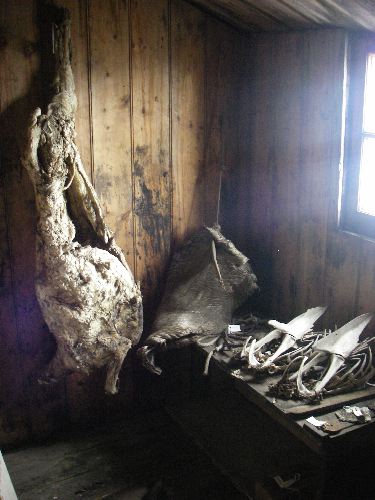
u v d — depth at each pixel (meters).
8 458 2.91
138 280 3.07
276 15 2.61
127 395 3.21
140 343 3.17
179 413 3.11
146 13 2.77
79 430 3.13
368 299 2.57
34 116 2.39
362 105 2.55
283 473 2.46
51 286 2.50
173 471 2.82
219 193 3.20
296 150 2.88
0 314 2.79
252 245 3.29
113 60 2.75
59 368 2.70
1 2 2.47
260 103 3.07
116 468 2.84
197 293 2.96
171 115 2.96
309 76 2.73
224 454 2.75
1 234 2.71
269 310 3.23
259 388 2.38
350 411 2.23
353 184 2.64
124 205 2.94
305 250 2.91
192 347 3.30
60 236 2.48
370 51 2.47
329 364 2.34
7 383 2.89
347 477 2.24
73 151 2.52
